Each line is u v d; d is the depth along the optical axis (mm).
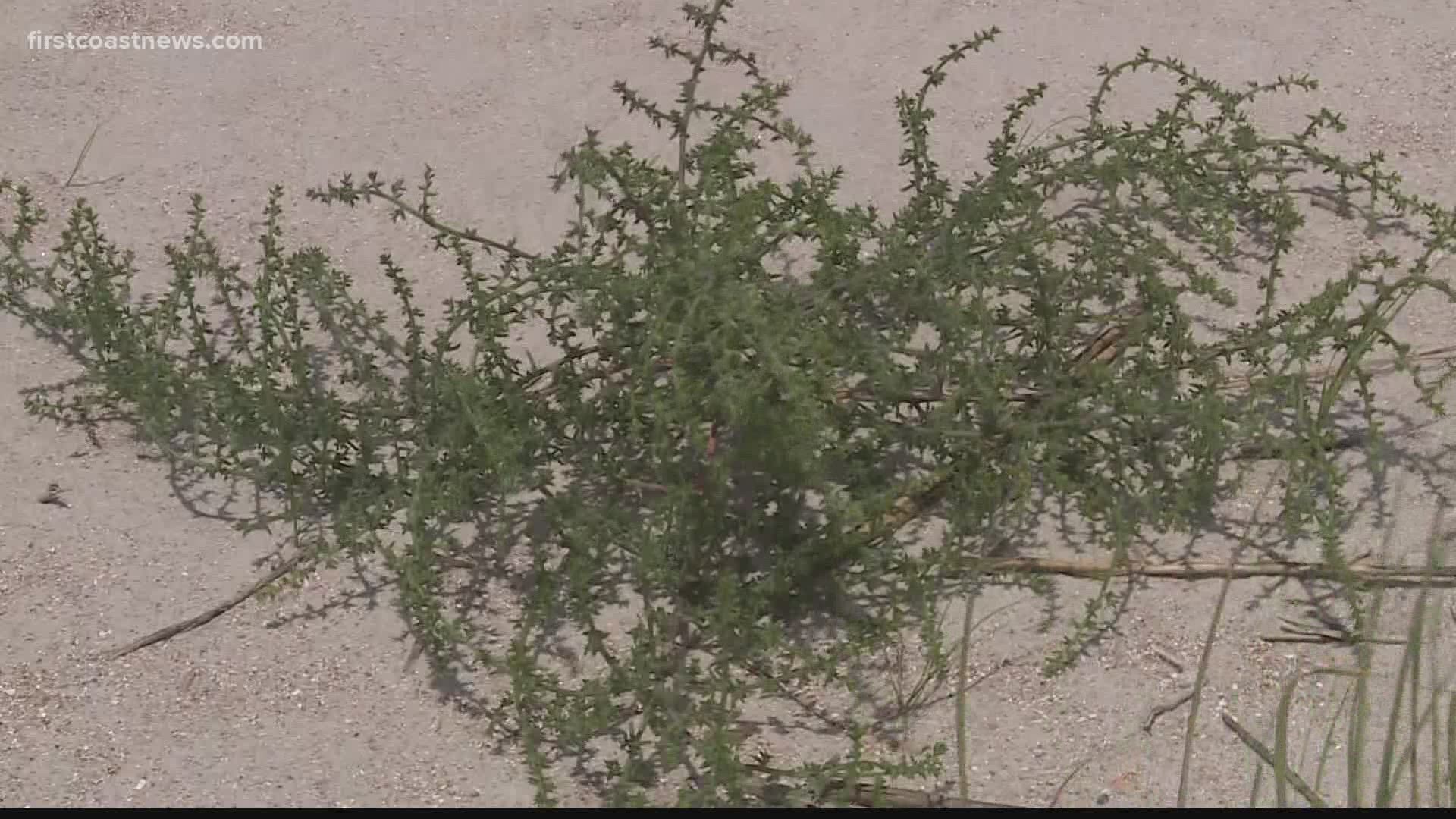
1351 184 4652
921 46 5293
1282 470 3754
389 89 5184
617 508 3506
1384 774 2844
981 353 3586
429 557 3453
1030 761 3139
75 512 3791
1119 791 3068
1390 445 3807
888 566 3424
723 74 5176
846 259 3781
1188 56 5211
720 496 3371
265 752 3215
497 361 3721
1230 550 3572
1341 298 3689
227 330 4309
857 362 3598
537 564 3414
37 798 3123
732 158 3871
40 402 4012
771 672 3279
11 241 4227
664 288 3363
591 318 3611
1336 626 3385
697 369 3408
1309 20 5359
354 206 4254
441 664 3363
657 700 3078
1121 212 4246
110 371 3982
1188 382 3980
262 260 4059
